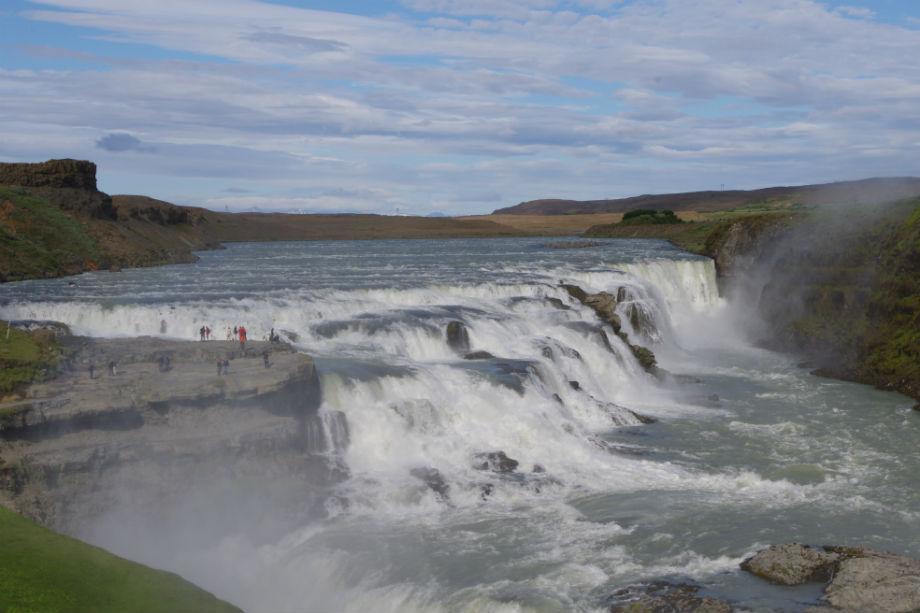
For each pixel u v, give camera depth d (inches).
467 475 1549.0
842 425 1975.9
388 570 1184.2
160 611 945.5
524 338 2319.1
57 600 924.6
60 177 4672.7
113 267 3971.5
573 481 1556.3
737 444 1817.2
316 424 1555.1
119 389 1433.3
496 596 1090.7
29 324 2108.8
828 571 1115.3
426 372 1851.6
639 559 1203.9
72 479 1272.1
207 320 2225.6
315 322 2276.1
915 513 1391.5
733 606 1043.3
